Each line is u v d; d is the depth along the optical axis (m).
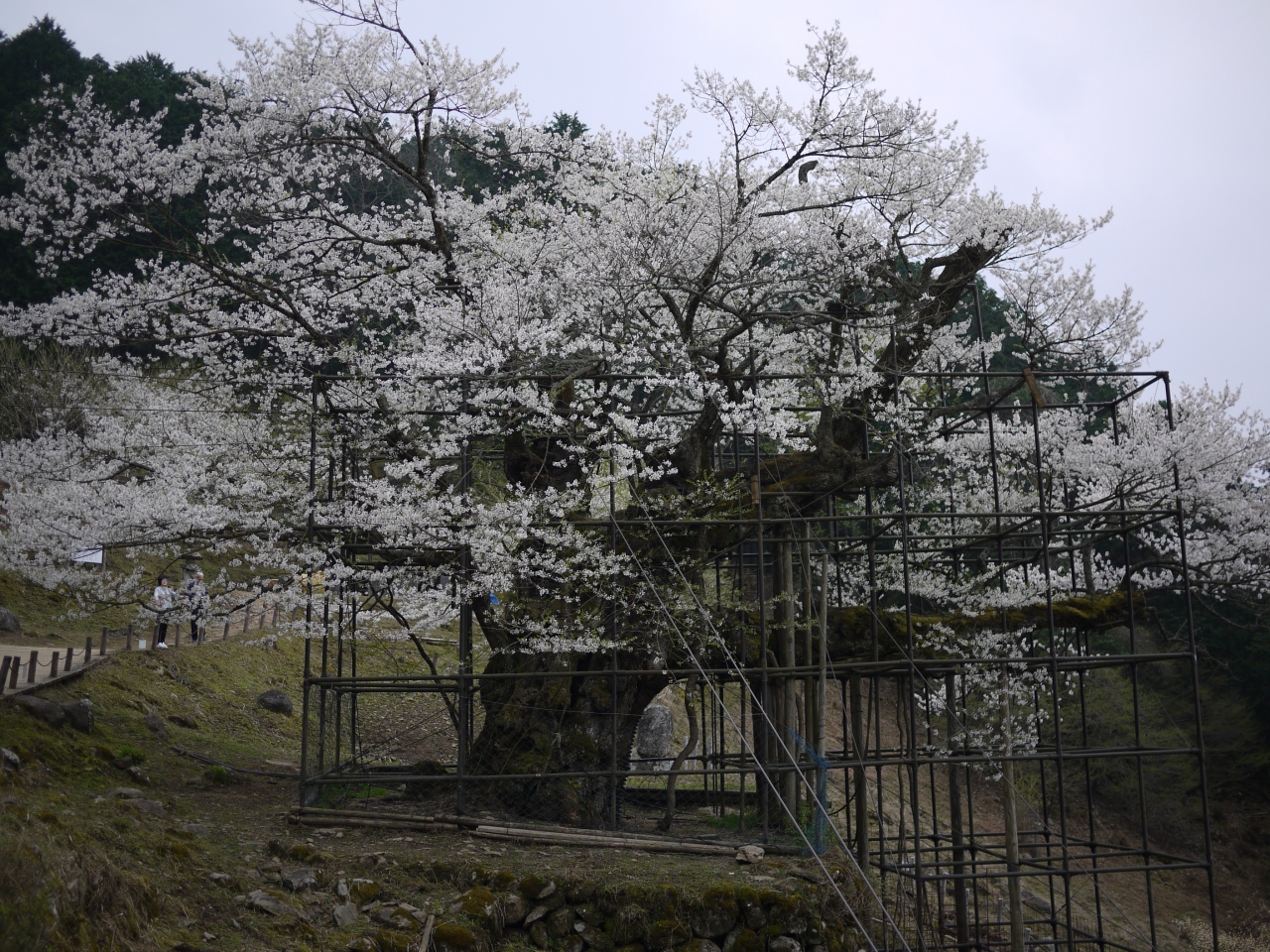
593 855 11.70
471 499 12.92
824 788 12.87
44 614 22.83
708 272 12.95
